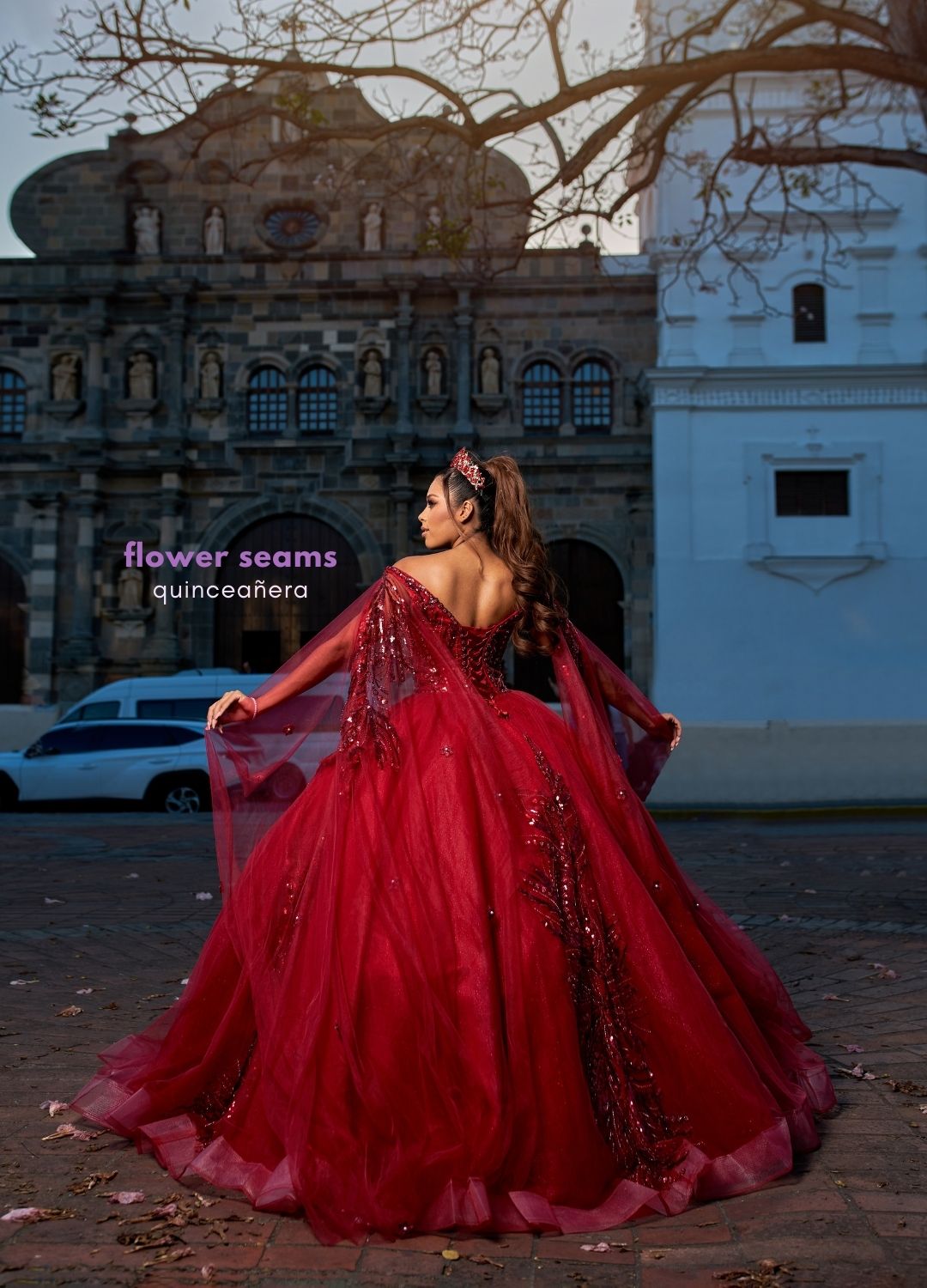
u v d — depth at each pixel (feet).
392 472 87.71
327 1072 8.85
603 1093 9.27
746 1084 9.61
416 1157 8.64
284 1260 8.05
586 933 9.52
